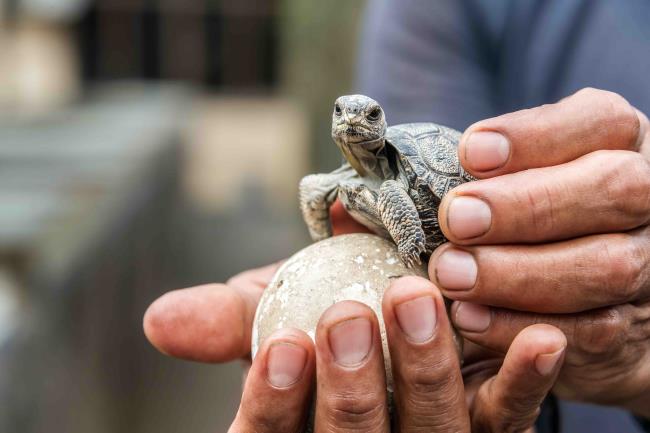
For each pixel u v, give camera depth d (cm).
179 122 200
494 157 30
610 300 30
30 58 217
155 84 295
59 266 56
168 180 162
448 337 29
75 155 111
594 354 32
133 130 146
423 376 29
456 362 29
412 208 31
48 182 87
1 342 45
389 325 29
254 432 30
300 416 30
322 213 35
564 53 49
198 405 119
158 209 141
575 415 48
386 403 29
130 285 99
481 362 35
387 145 33
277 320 32
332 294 31
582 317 31
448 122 50
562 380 34
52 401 53
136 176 104
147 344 120
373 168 33
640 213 30
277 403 29
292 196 248
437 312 28
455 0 50
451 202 30
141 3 290
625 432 47
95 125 153
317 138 143
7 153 111
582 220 30
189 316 36
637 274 30
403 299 28
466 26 51
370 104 31
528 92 50
